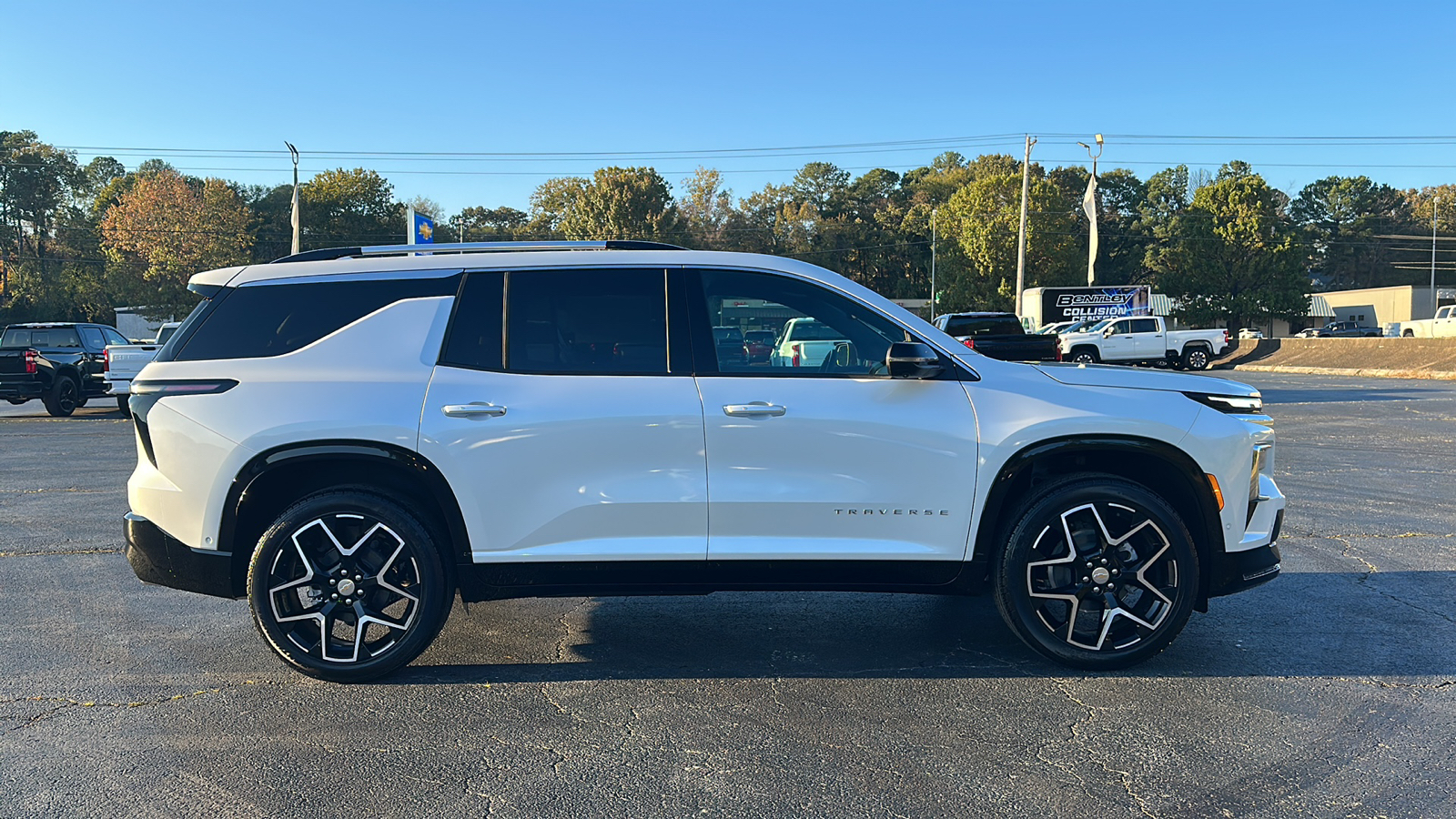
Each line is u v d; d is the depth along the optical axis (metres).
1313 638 4.33
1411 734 3.26
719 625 4.64
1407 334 53.19
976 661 4.08
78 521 7.08
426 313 3.84
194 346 3.82
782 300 3.89
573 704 3.61
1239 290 48.47
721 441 3.71
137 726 3.39
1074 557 3.76
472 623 4.68
